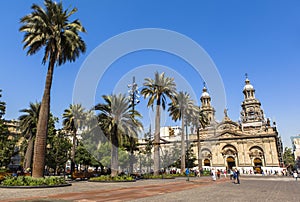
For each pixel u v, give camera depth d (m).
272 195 14.09
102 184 19.72
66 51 21.42
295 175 35.53
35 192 14.07
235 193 14.95
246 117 77.62
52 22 20.59
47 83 19.97
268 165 63.97
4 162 31.98
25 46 20.59
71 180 26.06
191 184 21.70
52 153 33.12
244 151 67.69
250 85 83.06
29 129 34.66
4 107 33.00
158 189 16.25
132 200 10.90
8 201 10.55
